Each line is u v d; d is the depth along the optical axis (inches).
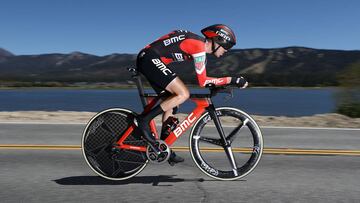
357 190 170.1
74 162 224.4
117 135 179.9
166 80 171.3
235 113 183.5
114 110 179.3
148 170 203.8
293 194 163.6
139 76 179.9
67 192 165.5
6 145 280.2
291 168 211.5
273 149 269.9
